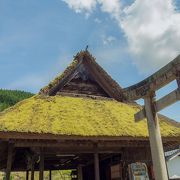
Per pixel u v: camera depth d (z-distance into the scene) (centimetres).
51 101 1512
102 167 1762
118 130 1305
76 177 2102
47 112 1372
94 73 1738
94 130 1259
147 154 1464
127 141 1407
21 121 1215
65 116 1361
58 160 1798
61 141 1291
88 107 1538
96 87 1727
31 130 1135
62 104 1504
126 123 1419
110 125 1351
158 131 911
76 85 1673
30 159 1520
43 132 1146
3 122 1178
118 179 1524
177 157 2817
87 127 1274
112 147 1434
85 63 1734
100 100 1672
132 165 1391
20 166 1894
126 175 1430
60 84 1631
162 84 873
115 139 1277
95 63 1716
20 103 1416
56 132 1166
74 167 2092
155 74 884
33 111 1355
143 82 941
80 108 1499
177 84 817
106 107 1588
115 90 1741
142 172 1385
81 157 1667
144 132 1352
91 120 1370
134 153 1459
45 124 1223
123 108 1648
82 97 1648
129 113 1593
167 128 1491
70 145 1319
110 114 1498
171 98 843
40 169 1275
